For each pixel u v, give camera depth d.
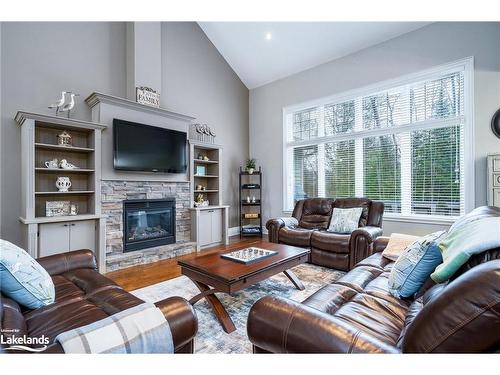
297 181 5.41
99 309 1.34
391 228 4.07
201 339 1.79
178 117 4.32
